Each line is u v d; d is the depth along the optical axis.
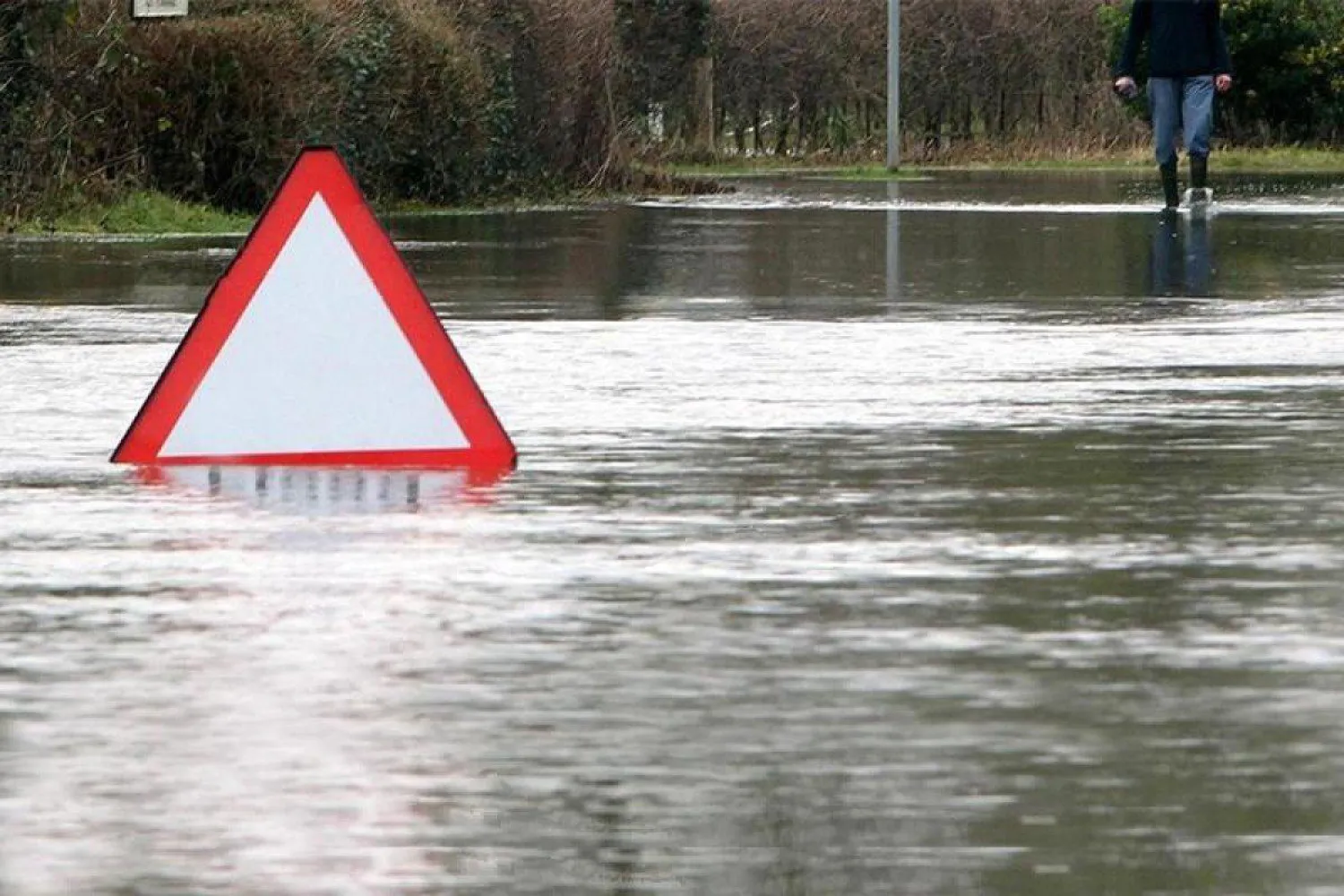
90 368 18.55
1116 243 33.41
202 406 14.35
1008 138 73.19
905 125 73.81
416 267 29.69
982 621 10.03
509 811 7.48
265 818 7.43
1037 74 73.12
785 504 12.87
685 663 9.32
